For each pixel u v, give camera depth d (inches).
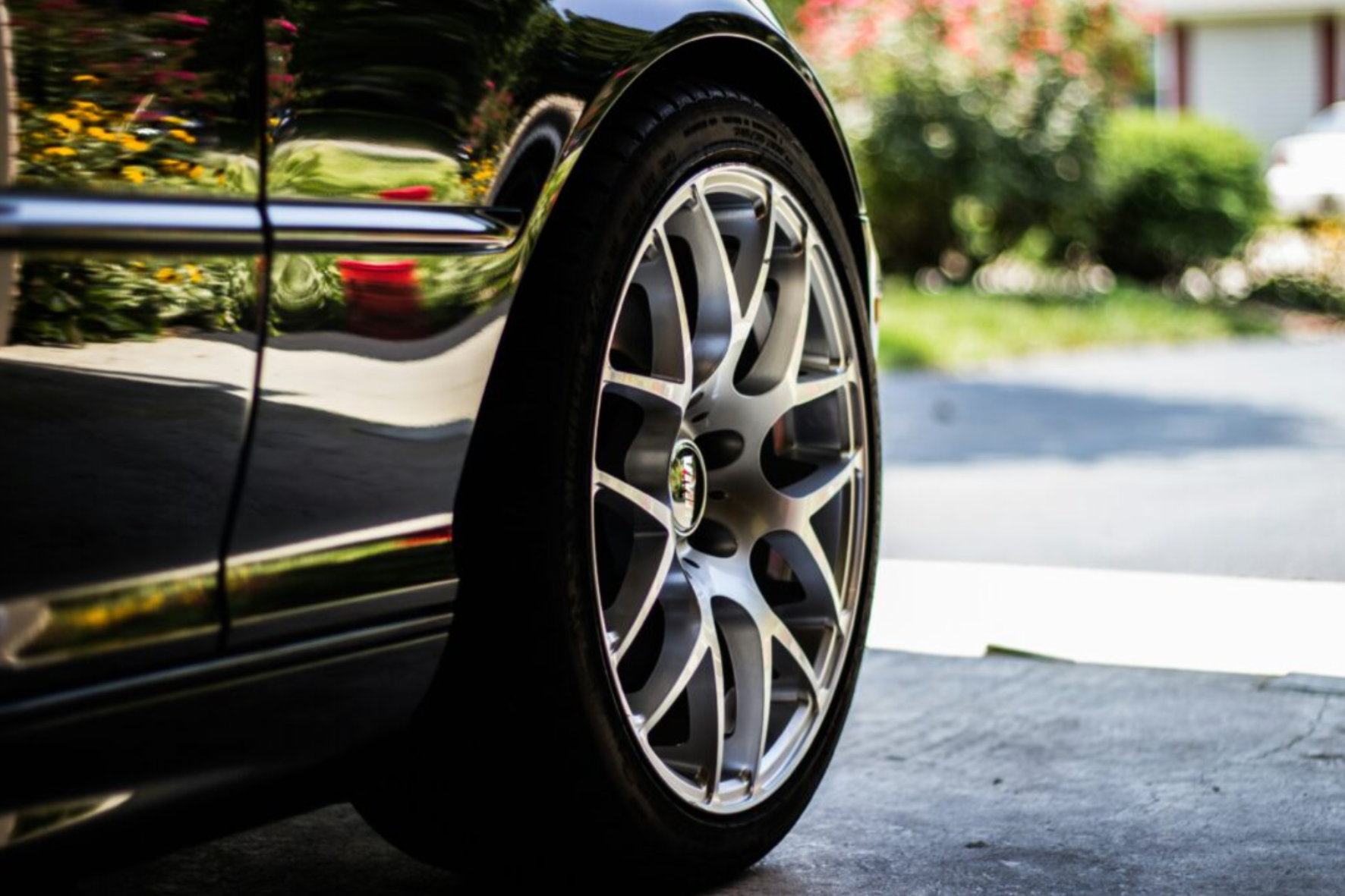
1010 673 197.6
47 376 78.2
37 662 78.3
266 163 88.3
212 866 130.2
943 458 397.7
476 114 100.1
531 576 106.1
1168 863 132.0
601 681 110.0
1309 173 1051.3
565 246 108.7
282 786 93.4
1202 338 745.0
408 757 110.7
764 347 130.0
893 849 135.1
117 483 81.3
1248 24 1508.4
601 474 111.7
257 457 87.9
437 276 97.0
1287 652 206.8
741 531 126.9
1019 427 453.4
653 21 114.0
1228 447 411.2
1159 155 859.4
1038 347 671.1
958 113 777.6
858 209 139.4
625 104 114.9
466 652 107.0
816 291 133.4
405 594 97.1
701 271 122.2
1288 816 144.3
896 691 189.3
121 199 81.4
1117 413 482.0
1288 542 284.4
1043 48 792.3
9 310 76.7
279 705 90.6
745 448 126.5
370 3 94.1
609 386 113.6
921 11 784.3
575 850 112.3
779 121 127.8
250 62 87.5
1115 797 149.6
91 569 80.4
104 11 81.5
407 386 96.0
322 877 127.8
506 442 106.0
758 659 124.9
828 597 132.6
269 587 89.0
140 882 126.0
